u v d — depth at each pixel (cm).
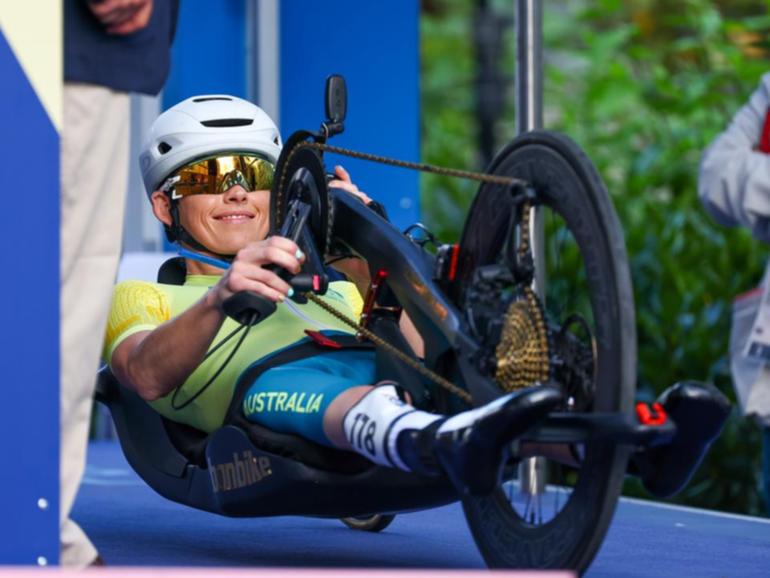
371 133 1622
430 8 2619
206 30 1647
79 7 645
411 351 776
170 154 906
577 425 654
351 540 952
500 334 689
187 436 895
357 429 730
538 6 1208
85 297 667
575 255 1631
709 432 675
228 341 851
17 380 604
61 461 636
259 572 509
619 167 1991
